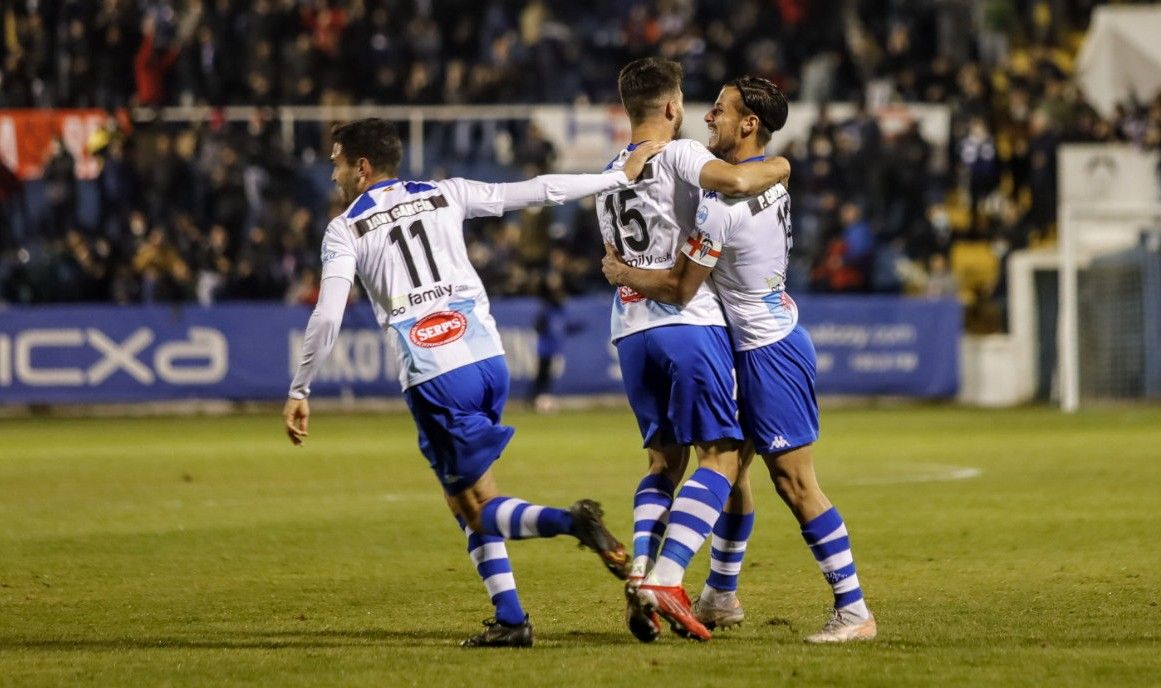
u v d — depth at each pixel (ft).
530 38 293.23
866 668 53.78
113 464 151.12
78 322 230.48
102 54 246.68
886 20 285.23
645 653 57.67
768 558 86.43
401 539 96.48
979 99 263.49
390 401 235.61
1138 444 163.12
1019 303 247.29
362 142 62.28
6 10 245.86
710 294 62.44
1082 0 311.68
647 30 274.36
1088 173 260.42
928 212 252.21
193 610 71.10
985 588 75.05
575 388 238.27
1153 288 240.94
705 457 62.03
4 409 230.89
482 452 59.67
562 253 239.91
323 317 59.31
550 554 89.04
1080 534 94.94
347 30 255.91
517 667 54.65
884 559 85.25
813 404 63.05
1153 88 284.00
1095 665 53.98
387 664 55.57
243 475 139.85
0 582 80.07
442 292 60.75
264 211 241.96
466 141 256.73
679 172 61.46
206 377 232.94
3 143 240.94
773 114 62.75
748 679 51.90
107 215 241.14
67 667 55.57
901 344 242.17
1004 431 184.55
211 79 251.19
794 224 251.39
